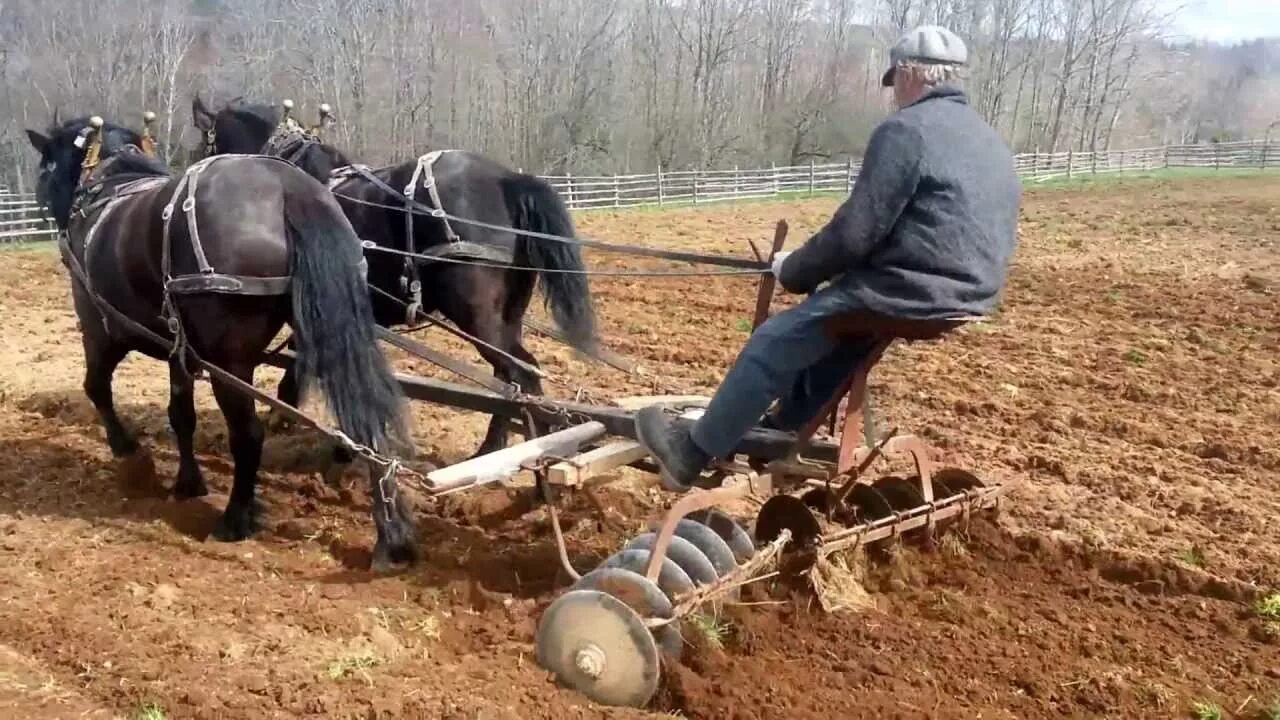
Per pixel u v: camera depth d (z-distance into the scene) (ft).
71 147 24.88
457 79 171.53
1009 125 233.76
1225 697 15.84
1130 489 24.53
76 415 28.94
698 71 173.17
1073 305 46.57
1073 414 30.12
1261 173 130.41
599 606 15.15
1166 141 253.03
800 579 17.97
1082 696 15.67
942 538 19.97
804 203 107.76
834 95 186.19
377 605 17.94
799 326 15.42
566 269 23.26
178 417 22.68
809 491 19.95
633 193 123.44
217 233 18.48
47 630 16.87
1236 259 58.44
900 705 15.25
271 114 27.30
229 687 15.15
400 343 20.75
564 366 35.63
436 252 23.03
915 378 34.24
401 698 14.88
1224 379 34.19
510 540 21.26
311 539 21.06
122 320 20.77
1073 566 20.38
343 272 18.67
